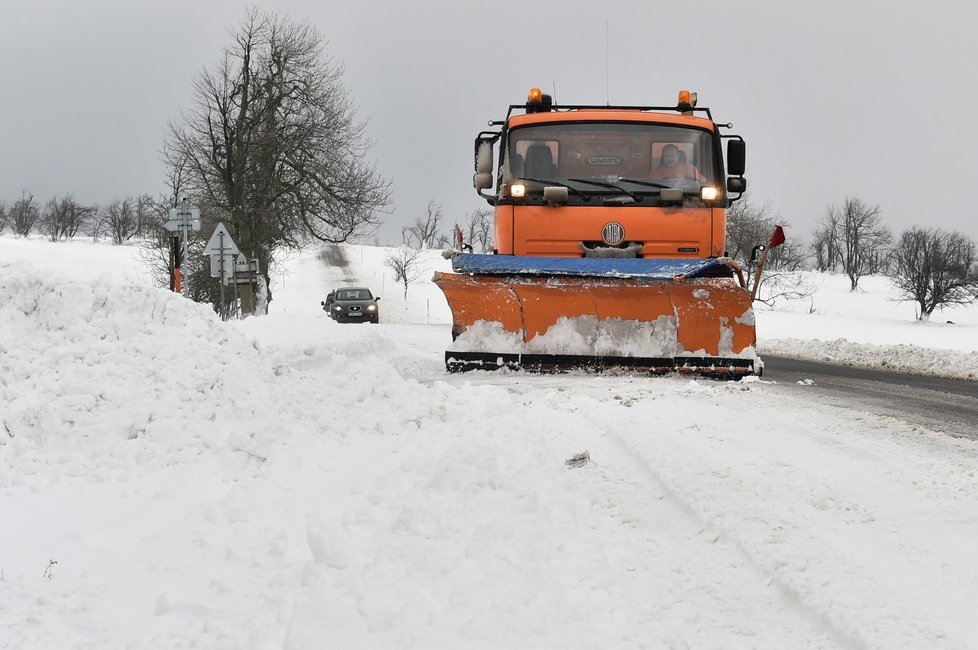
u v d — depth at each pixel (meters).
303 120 67.06
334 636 5.30
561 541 6.87
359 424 11.41
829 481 8.69
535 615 5.46
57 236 196.38
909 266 111.31
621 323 17.30
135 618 6.04
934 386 18.72
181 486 8.95
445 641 5.16
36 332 11.41
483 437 10.34
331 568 6.51
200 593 6.40
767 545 6.68
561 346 17.47
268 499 8.56
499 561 6.40
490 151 19.53
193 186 68.56
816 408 13.71
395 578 6.19
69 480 9.09
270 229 66.06
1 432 9.72
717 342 17.05
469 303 17.67
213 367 11.46
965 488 8.35
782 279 131.75
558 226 18.12
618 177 18.42
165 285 74.38
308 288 130.75
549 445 10.44
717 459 9.62
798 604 5.69
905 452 10.23
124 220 190.62
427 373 18.22
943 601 5.52
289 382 12.56
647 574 6.31
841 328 84.00
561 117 18.62
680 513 7.81
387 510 7.86
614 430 11.11
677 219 18.03
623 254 17.97
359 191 65.44
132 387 10.57
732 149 19.16
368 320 64.31
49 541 7.50
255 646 5.30
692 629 5.37
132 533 7.79
